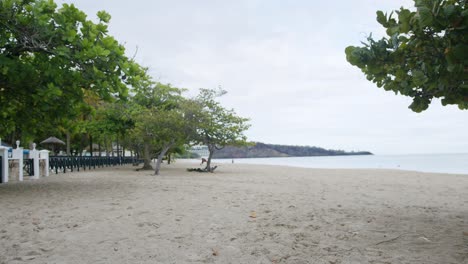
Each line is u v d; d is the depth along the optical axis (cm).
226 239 480
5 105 1140
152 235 498
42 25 932
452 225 564
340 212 688
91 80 1027
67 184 1228
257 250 430
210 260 393
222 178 1644
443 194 1005
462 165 4247
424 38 374
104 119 2650
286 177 1761
